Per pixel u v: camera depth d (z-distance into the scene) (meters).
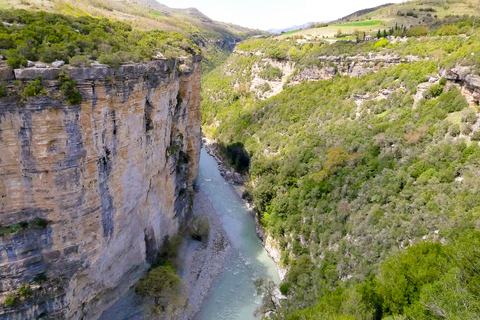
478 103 31.31
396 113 40.16
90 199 21.67
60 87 18.30
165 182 34.75
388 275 20.19
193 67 42.47
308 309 23.56
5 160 17.88
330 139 45.94
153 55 30.36
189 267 36.56
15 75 17.12
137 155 26.83
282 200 42.16
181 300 30.52
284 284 31.95
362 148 39.09
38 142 18.28
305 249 35.28
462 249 16.86
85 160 20.56
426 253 20.48
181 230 41.16
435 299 15.55
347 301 19.62
